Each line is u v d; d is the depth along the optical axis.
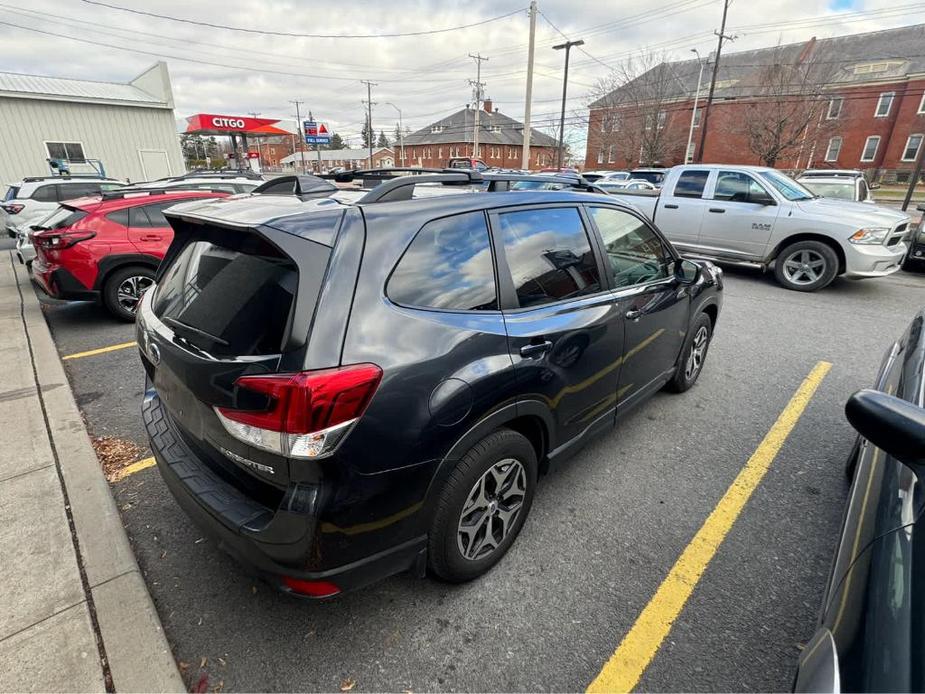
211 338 1.71
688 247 8.38
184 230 2.28
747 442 3.29
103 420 3.55
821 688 1.05
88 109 18.52
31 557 2.22
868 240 6.86
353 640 1.90
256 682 1.75
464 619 1.99
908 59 34.53
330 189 2.33
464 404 1.81
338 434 1.51
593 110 39.84
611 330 2.57
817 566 2.27
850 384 4.19
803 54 35.72
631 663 1.82
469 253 2.00
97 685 1.69
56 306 6.60
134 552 2.33
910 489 1.32
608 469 3.00
